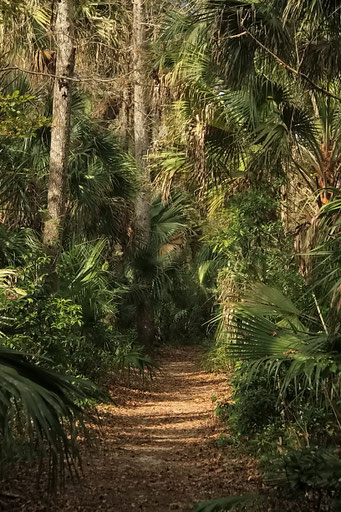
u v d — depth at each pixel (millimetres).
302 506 5418
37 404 3910
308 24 7883
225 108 10633
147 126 19156
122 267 19000
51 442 4242
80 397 4609
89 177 13695
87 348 11344
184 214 20297
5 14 8523
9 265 8594
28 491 6121
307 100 9430
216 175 11336
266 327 6676
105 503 6086
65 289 10523
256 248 10688
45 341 8969
